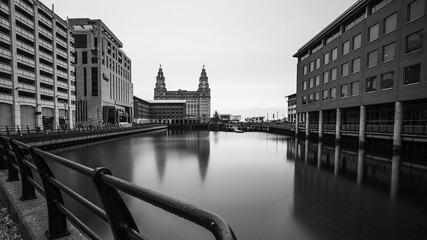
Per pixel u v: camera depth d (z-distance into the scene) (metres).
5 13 47.56
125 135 81.69
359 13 38.19
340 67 41.88
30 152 2.84
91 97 94.50
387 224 12.45
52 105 62.47
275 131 103.88
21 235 3.40
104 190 1.52
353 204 15.34
